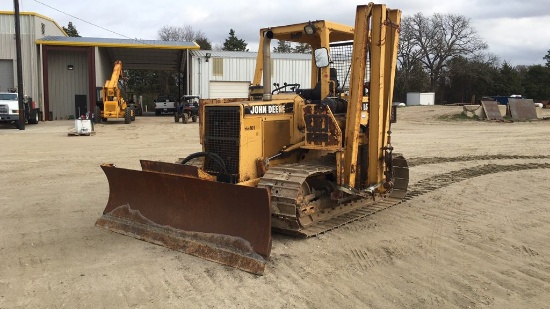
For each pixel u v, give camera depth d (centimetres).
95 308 443
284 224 644
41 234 667
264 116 675
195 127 2617
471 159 1377
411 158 1398
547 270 544
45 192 947
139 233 649
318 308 445
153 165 660
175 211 637
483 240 648
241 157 644
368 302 458
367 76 722
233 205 579
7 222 728
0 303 452
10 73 3462
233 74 3684
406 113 3409
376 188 733
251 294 475
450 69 6531
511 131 2230
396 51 726
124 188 700
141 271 532
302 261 564
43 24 3631
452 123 2764
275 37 775
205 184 593
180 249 594
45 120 3456
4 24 3400
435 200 884
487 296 473
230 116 652
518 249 613
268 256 537
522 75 7375
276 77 3584
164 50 3847
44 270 534
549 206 838
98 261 562
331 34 766
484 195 923
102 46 3494
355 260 570
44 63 3447
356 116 682
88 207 824
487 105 2928
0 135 2134
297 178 623
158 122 3072
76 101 3728
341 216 748
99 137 2050
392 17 721
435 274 528
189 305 450
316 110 676
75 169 1218
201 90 3641
